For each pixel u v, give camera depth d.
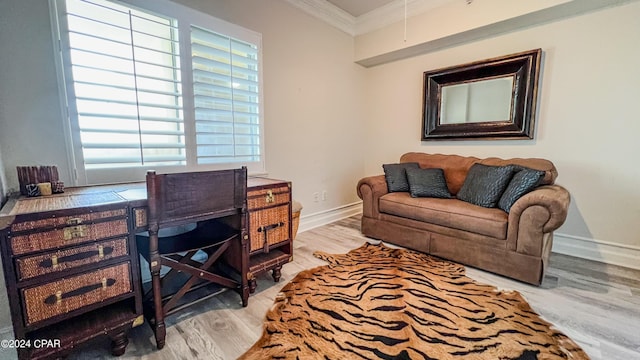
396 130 3.74
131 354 1.31
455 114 3.13
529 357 1.25
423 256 2.45
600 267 2.26
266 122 2.70
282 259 1.99
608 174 2.36
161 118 1.94
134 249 1.32
